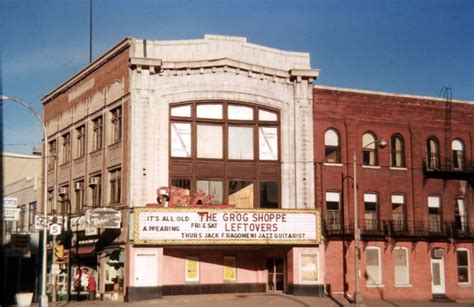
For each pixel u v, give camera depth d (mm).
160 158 40406
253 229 39875
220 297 38812
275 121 43094
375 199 45094
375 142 43219
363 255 43656
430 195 46875
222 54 42406
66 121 51812
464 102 48812
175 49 41781
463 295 46062
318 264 40969
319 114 44062
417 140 46812
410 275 44750
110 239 41531
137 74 40719
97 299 42344
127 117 41156
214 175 41406
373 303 39969
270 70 42969
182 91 41312
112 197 43125
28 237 52438
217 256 41438
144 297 37969
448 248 46156
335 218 43594
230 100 42156
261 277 42312
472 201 47969
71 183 49938
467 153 48406
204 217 39219
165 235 38500
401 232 44812
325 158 44062
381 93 46156
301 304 35906
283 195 42438
